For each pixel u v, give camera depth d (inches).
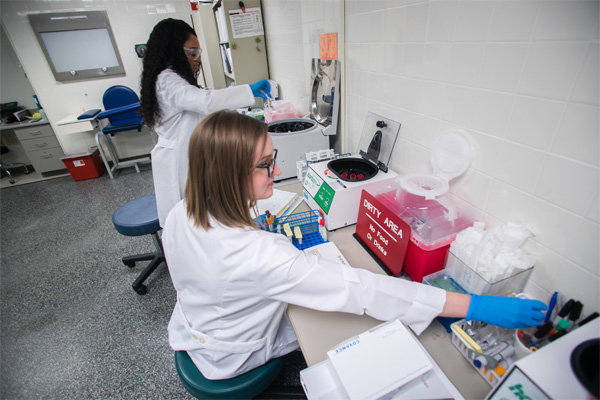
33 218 114.7
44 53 134.5
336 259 38.9
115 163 152.5
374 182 44.8
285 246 28.4
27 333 66.9
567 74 23.9
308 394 24.1
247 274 26.6
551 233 28.2
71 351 62.4
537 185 28.5
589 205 24.7
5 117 145.4
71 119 135.0
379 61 47.6
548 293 29.9
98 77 146.7
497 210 33.5
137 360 59.9
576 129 24.2
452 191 39.7
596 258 25.1
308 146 64.9
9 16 125.4
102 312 71.5
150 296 75.4
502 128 30.5
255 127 27.1
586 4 21.6
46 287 80.0
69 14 131.3
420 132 42.4
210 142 25.5
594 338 18.6
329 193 44.4
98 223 109.3
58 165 153.2
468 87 33.0
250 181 28.9
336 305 27.8
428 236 34.3
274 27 94.3
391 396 23.1
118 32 141.9
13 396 54.7
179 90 57.8
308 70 76.8
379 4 44.3
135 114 143.9
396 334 26.4
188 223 30.0
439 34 35.0
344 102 61.6
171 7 145.4
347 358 24.5
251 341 33.3
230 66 117.1
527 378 17.8
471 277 30.7
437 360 27.7
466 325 28.5
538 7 24.6
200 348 35.0
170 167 66.1
